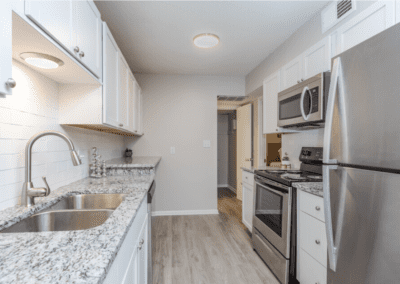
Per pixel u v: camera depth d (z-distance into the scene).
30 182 1.09
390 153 0.83
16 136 1.11
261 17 2.04
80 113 1.53
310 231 1.51
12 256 0.59
